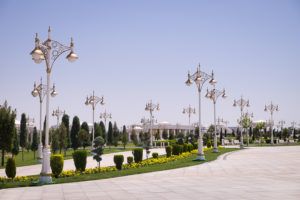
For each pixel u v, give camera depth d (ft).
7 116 88.17
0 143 86.84
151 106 164.35
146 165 66.64
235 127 412.77
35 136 154.20
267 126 278.26
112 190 34.04
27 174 59.67
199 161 72.49
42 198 29.89
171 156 90.12
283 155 90.53
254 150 123.13
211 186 35.37
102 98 121.08
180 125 305.94
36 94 85.87
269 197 27.76
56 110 142.82
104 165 73.26
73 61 45.19
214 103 110.73
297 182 37.83
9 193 33.27
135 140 201.87
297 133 322.96
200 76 76.02
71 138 163.43
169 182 39.88
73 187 37.32
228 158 80.28
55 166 47.06
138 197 29.22
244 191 31.37
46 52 43.78
